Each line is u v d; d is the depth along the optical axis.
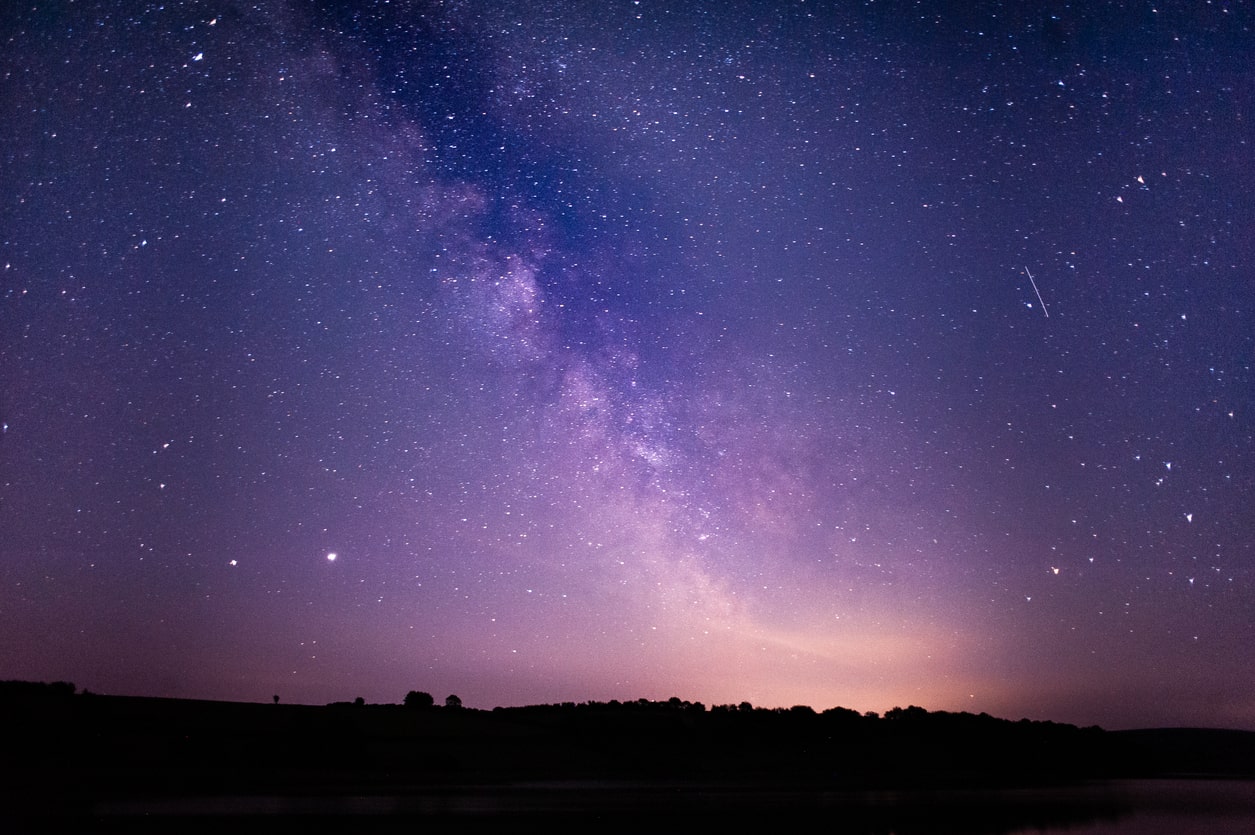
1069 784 35.53
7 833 17.91
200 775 29.88
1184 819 22.73
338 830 18.70
